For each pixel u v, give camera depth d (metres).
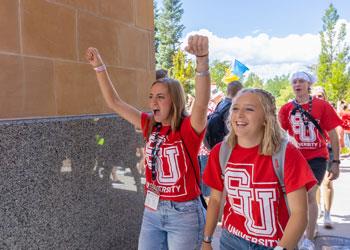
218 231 5.13
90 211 3.21
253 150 2.06
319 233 5.08
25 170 2.58
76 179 3.05
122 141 3.64
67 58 3.09
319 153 4.44
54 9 2.96
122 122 3.64
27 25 2.71
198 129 2.54
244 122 2.04
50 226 2.79
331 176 4.73
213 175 2.29
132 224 3.81
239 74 8.43
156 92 2.62
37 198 2.67
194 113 2.47
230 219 2.19
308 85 4.51
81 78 3.25
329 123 4.45
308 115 4.45
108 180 3.45
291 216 1.98
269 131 2.01
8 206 2.45
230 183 2.12
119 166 3.60
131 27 4.00
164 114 2.61
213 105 6.72
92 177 3.23
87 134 3.18
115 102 3.01
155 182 2.66
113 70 3.69
